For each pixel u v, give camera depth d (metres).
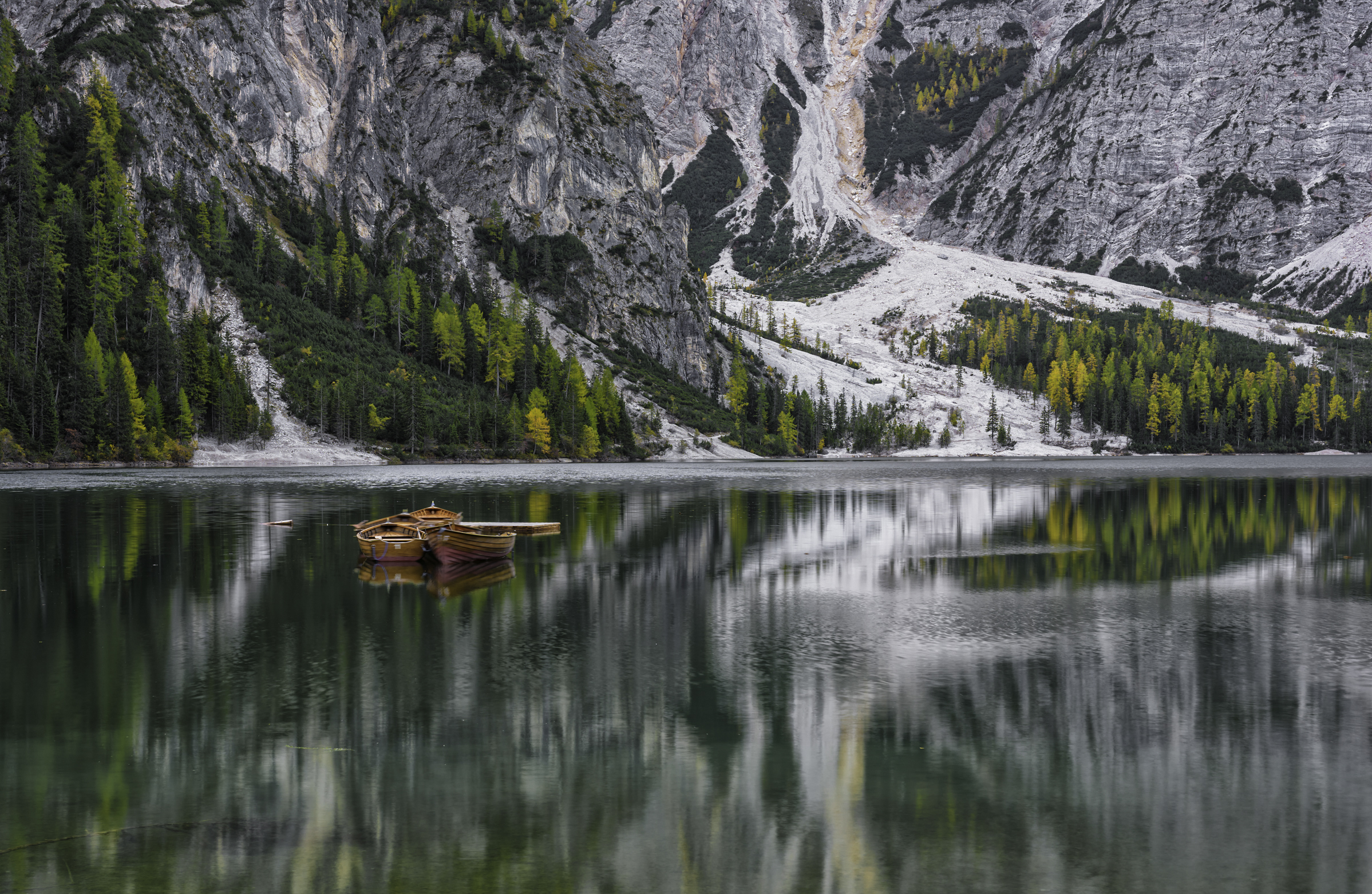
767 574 48.41
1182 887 15.70
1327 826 18.11
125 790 19.58
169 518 71.38
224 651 31.39
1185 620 37.00
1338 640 33.47
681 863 16.44
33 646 31.89
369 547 50.22
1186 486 117.12
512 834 17.59
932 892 15.50
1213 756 21.91
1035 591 43.75
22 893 15.25
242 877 15.85
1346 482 124.12
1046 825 18.12
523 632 34.59
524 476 142.88
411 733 23.23
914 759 21.56
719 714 24.88
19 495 93.44
